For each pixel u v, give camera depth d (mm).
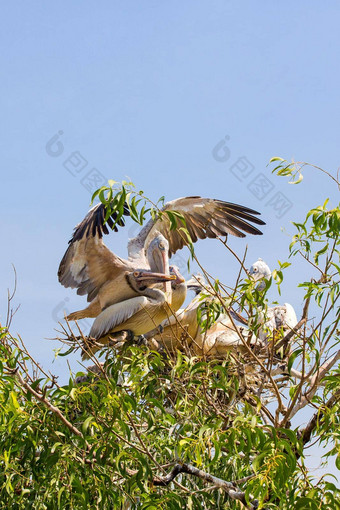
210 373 13664
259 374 16688
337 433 11523
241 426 11273
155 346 18359
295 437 11023
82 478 12055
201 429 11320
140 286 17594
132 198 12492
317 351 12578
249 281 13625
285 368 16844
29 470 12828
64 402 12609
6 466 11945
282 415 14320
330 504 10695
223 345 18625
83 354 16438
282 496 11055
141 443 12156
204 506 12773
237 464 12164
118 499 11992
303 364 13211
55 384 12211
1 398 12180
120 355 13781
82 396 12258
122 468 11922
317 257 13578
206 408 13508
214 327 19109
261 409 14812
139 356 13273
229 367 14516
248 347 13672
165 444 12758
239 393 14859
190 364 12711
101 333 16750
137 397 13031
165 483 12000
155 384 13430
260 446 11094
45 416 12125
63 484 12062
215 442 11156
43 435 12391
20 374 12359
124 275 17609
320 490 11039
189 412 12492
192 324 18750
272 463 10977
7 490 11945
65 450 11633
